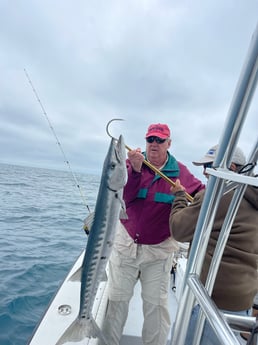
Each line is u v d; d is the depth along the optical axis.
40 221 9.61
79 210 12.84
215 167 0.97
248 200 1.49
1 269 4.78
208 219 1.03
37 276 4.61
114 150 1.63
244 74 0.84
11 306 3.56
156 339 2.18
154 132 2.30
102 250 1.66
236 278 1.44
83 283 1.69
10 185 25.52
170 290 3.19
